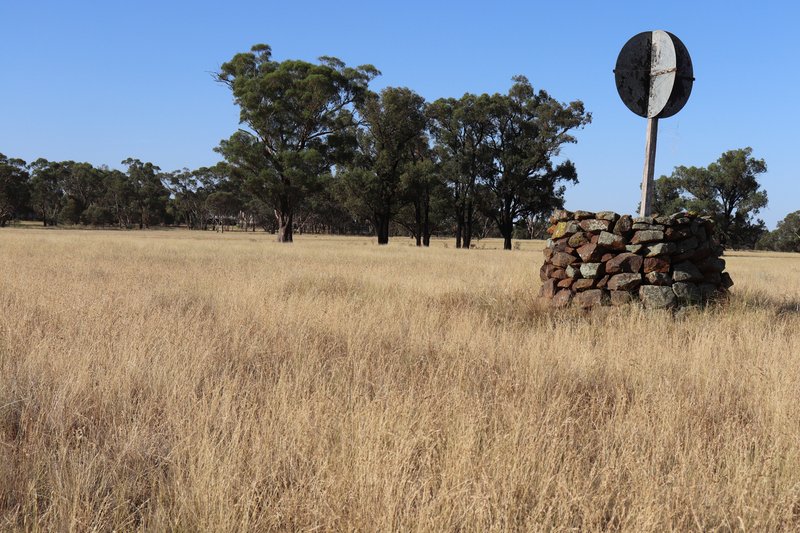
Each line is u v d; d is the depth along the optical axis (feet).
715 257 29.81
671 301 27.53
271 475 10.91
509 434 12.29
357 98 188.24
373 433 12.08
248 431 12.99
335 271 50.93
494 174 210.38
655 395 15.67
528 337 23.06
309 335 23.02
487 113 201.67
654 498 9.95
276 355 20.12
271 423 12.99
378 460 10.78
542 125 201.77
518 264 65.82
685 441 12.62
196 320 24.68
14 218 433.07
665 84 29.78
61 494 10.02
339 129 190.19
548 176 208.33
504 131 211.41
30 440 12.52
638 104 30.78
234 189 478.18
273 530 9.55
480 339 22.22
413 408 13.87
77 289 33.27
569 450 12.22
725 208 253.03
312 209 390.42
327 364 19.33
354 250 98.68
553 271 30.45
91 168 476.13
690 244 28.25
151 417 14.12
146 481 11.18
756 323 25.04
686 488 10.53
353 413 13.57
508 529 9.20
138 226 485.97
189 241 131.23
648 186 30.55
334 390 16.07
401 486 9.89
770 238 335.47
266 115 173.37
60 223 459.32
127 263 56.54
